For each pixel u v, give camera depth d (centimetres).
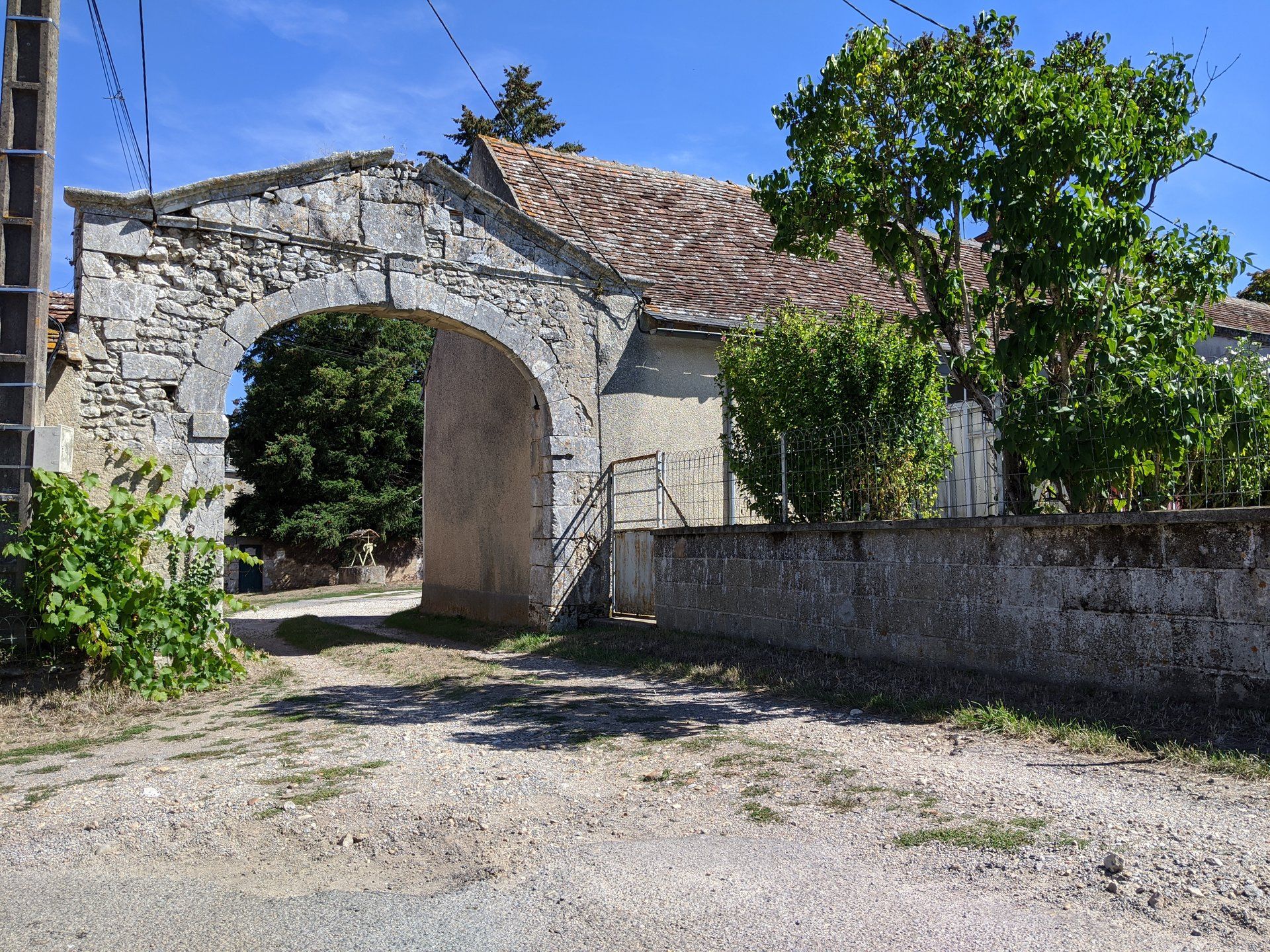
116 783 550
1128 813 412
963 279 834
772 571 957
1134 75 759
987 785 467
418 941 332
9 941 341
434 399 1778
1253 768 457
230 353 1034
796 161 863
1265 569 556
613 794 497
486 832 447
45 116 873
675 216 1546
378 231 1136
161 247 1012
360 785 524
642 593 1216
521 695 801
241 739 665
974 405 938
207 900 379
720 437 1176
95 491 949
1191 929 305
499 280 1224
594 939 326
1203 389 617
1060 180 747
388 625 1619
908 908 334
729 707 703
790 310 1055
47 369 920
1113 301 707
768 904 345
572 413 1266
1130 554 631
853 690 720
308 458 3231
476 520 1539
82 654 863
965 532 751
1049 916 321
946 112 781
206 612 900
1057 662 677
